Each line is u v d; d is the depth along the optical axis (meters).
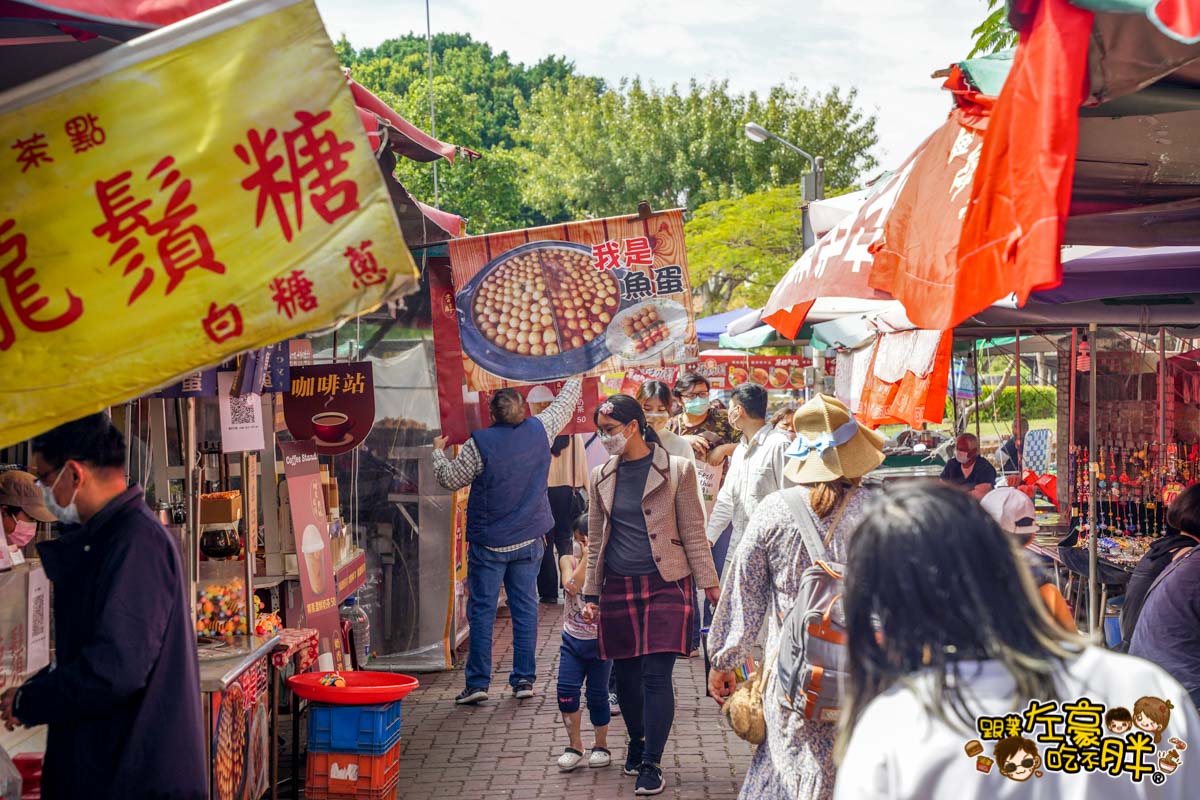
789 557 3.85
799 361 18.38
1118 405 8.15
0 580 3.94
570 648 6.34
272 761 5.38
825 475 3.82
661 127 40.56
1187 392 7.90
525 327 6.42
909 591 1.81
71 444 3.34
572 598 6.35
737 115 40.34
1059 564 7.62
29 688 3.28
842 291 4.38
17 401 2.45
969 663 1.79
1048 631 1.84
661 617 5.82
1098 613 7.04
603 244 6.40
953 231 2.93
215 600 5.22
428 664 8.80
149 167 2.52
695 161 40.00
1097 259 5.12
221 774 4.61
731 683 4.17
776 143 38.78
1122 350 8.17
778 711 3.64
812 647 3.42
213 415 6.37
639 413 5.96
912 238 3.21
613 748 6.78
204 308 2.48
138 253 2.50
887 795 1.77
